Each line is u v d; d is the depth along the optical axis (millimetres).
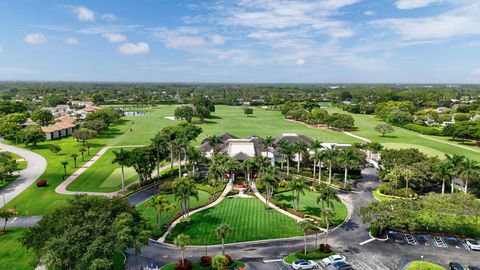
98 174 119438
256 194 101625
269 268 60875
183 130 158500
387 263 62656
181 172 123125
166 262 63031
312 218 82812
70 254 49969
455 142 183625
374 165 136375
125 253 66250
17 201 92750
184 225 79125
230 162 106938
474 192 96688
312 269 60594
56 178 114125
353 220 82812
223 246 65250
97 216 58094
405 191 97812
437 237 73438
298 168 123375
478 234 72438
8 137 176625
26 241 56406
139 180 106750
